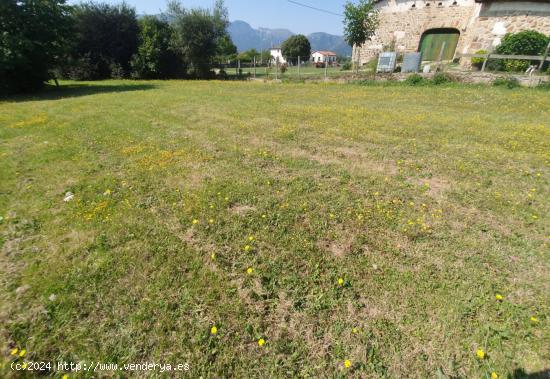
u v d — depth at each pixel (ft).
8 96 45.27
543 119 24.50
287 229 10.21
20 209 11.43
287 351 6.37
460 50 59.31
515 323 6.79
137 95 41.93
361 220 10.55
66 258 8.83
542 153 16.75
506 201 11.88
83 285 7.86
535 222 10.56
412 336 6.54
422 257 8.89
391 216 10.84
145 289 7.78
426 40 63.77
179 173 14.53
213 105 32.53
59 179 13.91
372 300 7.49
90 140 19.71
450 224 10.50
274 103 34.04
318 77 58.65
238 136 20.52
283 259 8.86
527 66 40.42
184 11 81.87
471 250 9.17
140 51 79.66
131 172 14.67
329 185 13.29
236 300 7.52
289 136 20.30
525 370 5.85
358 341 6.50
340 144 18.83
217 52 89.40
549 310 7.08
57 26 51.11
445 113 27.30
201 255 9.08
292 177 14.07
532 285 7.85
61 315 7.06
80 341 6.50
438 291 7.64
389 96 38.14
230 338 6.62
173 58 85.56
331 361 6.15
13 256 8.93
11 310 7.16
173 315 7.08
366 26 54.08
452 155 16.79
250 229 10.15
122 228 10.18
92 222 10.49
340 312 7.19
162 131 21.80
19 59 46.29
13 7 46.26
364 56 73.20
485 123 23.18
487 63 43.21
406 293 7.62
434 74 44.50
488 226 10.37
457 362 6.04
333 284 7.98
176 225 10.44
